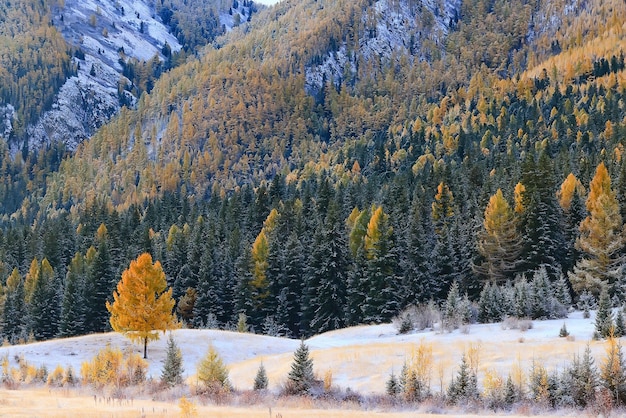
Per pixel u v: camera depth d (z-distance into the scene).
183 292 85.75
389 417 23.89
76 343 53.34
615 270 55.50
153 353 49.78
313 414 24.36
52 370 44.00
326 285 73.25
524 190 74.19
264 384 32.50
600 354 31.56
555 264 65.06
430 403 26.98
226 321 81.44
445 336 41.72
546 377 26.97
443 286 70.06
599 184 64.06
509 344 35.81
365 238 74.88
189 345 51.34
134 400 30.52
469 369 31.67
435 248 72.81
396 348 37.94
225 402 29.41
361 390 30.91
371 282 70.38
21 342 73.69
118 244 101.25
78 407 25.64
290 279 79.25
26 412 22.73
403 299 69.12
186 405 22.56
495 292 48.06
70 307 80.19
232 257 88.12
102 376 36.53
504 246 66.81
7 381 37.72
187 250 92.31
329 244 75.12
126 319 48.19
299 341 55.00
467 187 103.75
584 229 61.28
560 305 46.28
